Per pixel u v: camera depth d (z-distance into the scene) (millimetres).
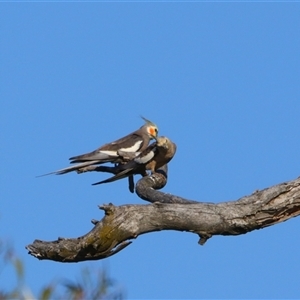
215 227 11984
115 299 5223
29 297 5043
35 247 11422
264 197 12086
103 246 11203
